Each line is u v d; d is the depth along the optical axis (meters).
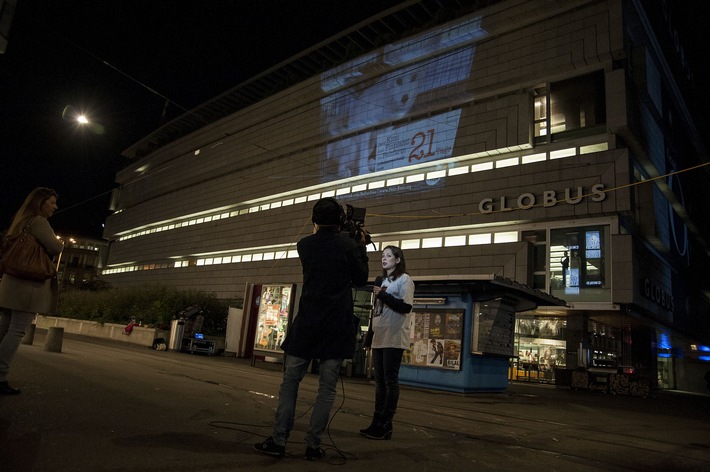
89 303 25.55
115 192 62.75
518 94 25.23
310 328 3.05
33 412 3.35
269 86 45.25
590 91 23.09
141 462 2.46
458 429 5.04
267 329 14.55
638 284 21.34
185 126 53.81
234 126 43.62
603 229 21.38
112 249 59.56
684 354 38.31
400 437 4.20
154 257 49.97
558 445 4.65
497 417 6.61
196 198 46.25
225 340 19.61
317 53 38.75
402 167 28.98
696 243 35.25
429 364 10.88
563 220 22.61
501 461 3.57
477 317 10.61
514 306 11.77
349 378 12.82
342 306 3.17
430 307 11.20
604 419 7.91
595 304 20.80
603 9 23.09
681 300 30.09
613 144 21.83
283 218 36.84
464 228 26.06
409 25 33.00
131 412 3.80
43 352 8.55
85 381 5.28
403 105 29.97
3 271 3.94
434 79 28.81
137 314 22.09
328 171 33.78
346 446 3.51
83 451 2.55
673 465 4.19
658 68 27.03
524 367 23.94
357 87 33.47
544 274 22.70
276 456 2.90
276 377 10.16
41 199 4.22
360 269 3.33
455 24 28.27
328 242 3.29
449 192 26.81
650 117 24.61
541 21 25.19
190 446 2.91
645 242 23.73
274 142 38.81
